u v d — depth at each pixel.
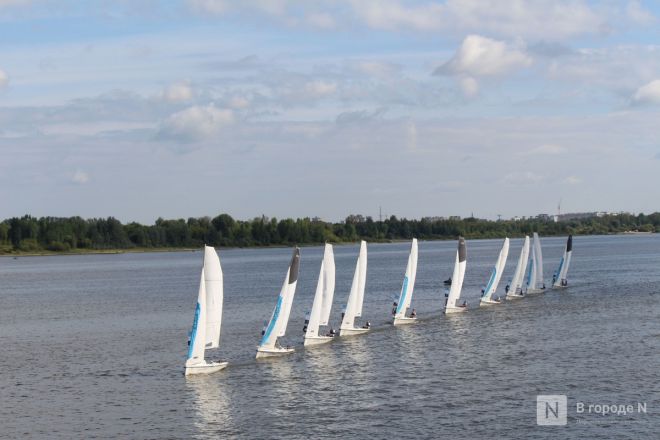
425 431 55.56
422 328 98.38
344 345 86.81
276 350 81.50
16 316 132.12
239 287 177.00
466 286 159.88
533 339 87.94
